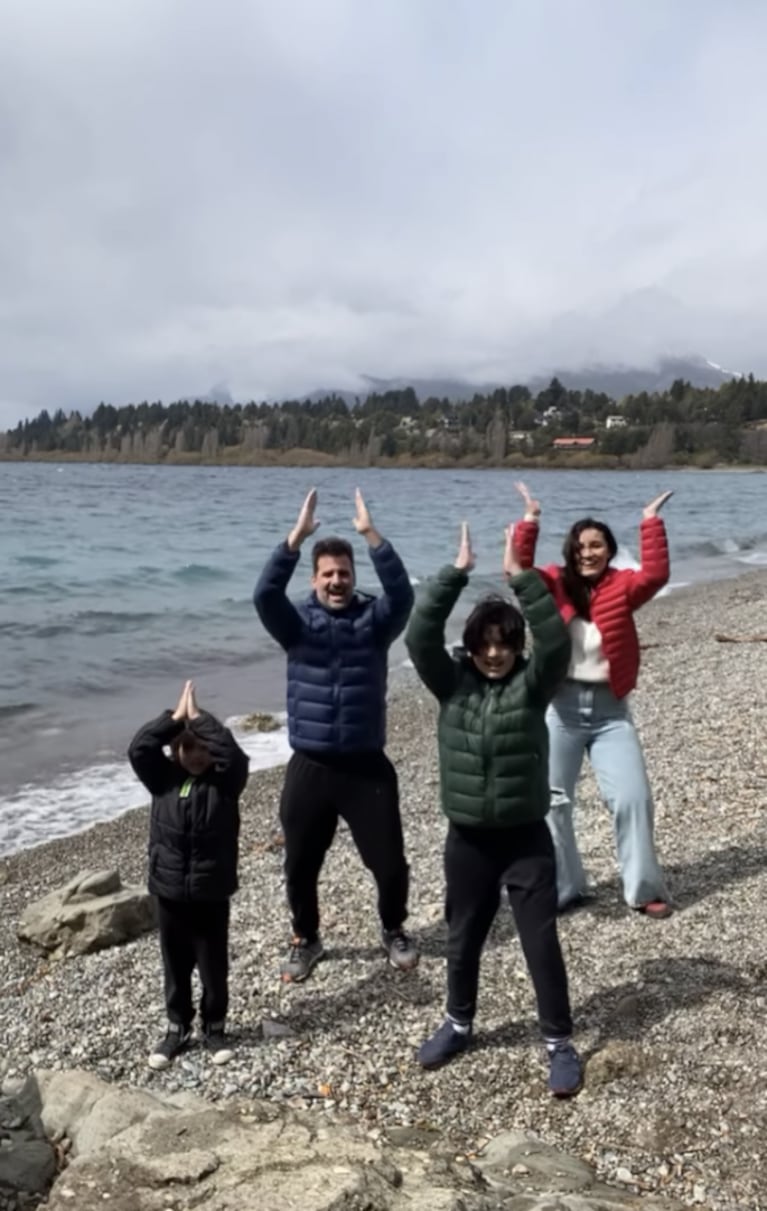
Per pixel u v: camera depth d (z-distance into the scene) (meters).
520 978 5.47
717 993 5.09
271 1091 4.59
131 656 18.25
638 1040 4.75
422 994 5.39
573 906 6.25
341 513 60.69
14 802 10.35
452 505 73.00
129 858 8.74
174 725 4.85
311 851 5.50
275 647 19.31
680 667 15.18
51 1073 4.56
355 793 5.35
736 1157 3.95
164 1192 3.37
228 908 4.98
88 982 5.74
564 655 4.43
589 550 5.82
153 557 34.53
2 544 37.50
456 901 4.67
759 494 99.81
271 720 13.48
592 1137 4.17
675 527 54.34
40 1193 3.84
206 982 4.94
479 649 4.55
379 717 5.35
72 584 27.47
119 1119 4.14
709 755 9.48
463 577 4.54
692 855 6.98
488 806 4.47
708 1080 4.41
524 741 4.45
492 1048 4.84
